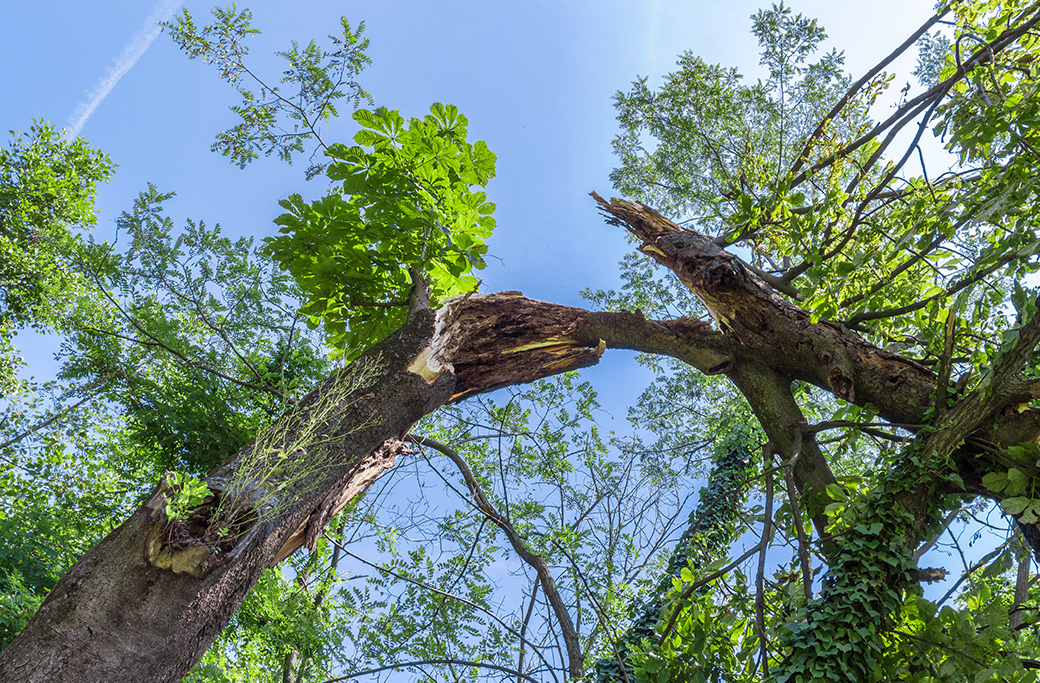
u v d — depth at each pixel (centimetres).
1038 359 359
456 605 664
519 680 537
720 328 480
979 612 292
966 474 356
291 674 817
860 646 287
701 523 547
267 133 534
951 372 377
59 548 741
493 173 462
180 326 758
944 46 743
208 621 292
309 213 459
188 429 731
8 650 261
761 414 453
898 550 304
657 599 520
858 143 498
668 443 905
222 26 536
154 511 288
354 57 534
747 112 990
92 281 773
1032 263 346
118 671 264
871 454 696
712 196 1005
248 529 303
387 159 459
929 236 380
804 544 332
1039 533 326
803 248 456
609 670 485
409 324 432
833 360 417
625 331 492
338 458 358
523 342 475
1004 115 340
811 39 843
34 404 885
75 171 1093
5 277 948
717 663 335
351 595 735
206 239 733
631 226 549
